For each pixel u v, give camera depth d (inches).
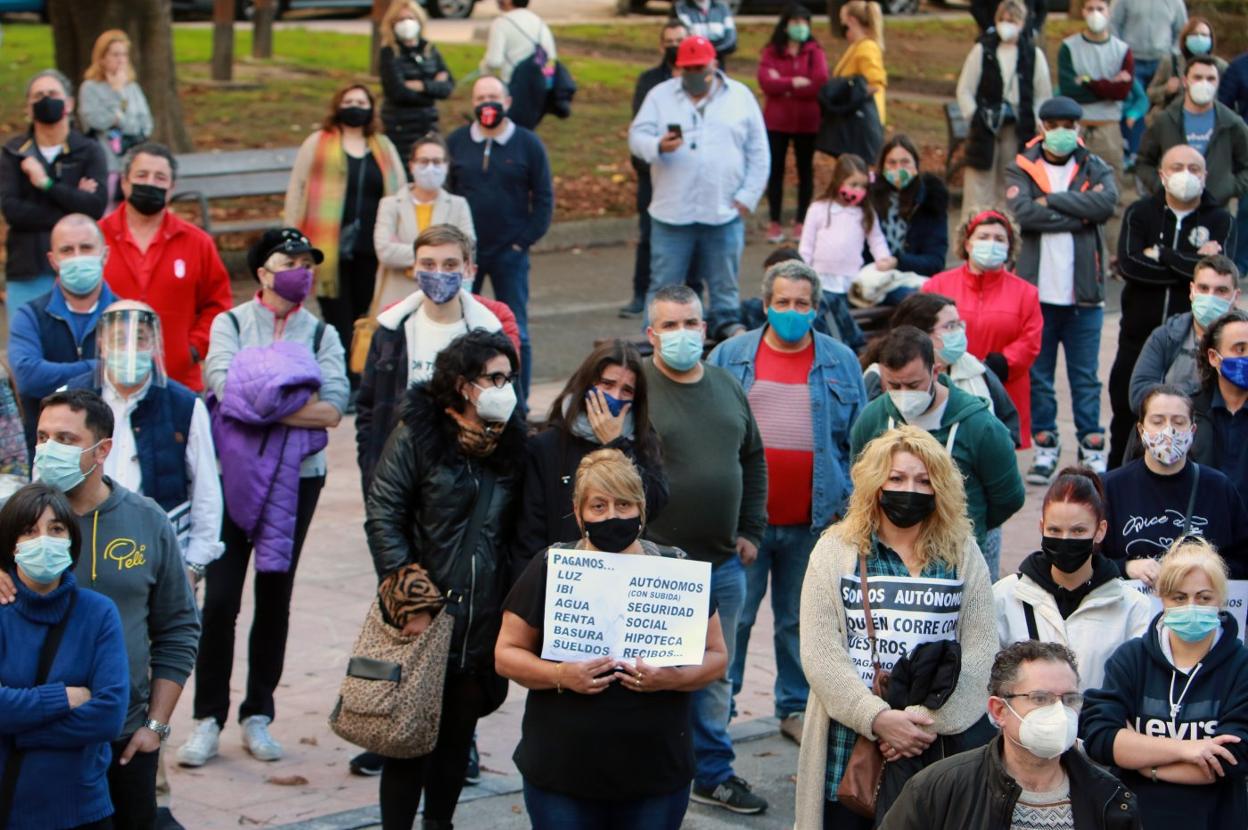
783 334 382.3
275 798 360.8
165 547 296.5
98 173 545.6
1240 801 288.7
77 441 284.4
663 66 754.8
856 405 387.9
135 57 850.1
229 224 792.9
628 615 275.0
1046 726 229.5
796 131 887.1
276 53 1241.4
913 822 242.5
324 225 616.1
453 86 738.2
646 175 757.9
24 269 541.0
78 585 286.5
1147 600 311.1
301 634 455.5
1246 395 387.9
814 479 383.6
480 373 305.0
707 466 347.9
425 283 383.9
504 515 314.5
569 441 315.0
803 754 295.0
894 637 285.7
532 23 749.9
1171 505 350.3
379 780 373.4
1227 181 697.0
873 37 855.1
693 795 366.6
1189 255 539.5
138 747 289.7
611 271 855.7
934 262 566.9
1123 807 235.1
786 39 878.4
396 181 624.7
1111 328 796.0
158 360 339.3
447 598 309.4
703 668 278.4
